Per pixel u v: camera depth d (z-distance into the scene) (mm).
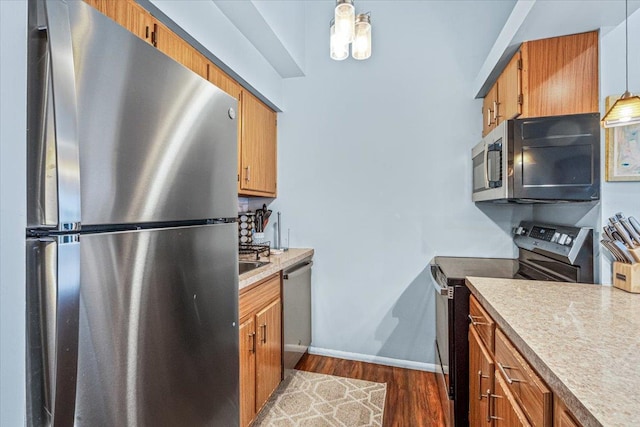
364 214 2662
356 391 2184
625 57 1505
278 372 2109
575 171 1568
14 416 527
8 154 522
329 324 2740
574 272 1599
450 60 2479
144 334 749
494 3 2404
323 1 2727
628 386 651
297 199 2803
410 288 2574
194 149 946
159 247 802
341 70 2693
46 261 552
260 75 2359
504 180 1671
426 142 2529
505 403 1064
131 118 722
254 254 2430
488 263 2182
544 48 1644
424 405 2023
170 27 1510
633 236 1339
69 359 562
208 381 998
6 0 519
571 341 869
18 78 535
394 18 2576
